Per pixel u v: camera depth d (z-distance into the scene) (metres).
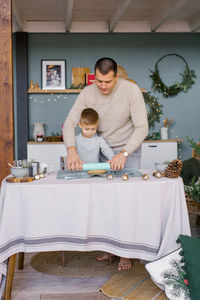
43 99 4.99
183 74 5.15
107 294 1.82
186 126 5.24
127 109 2.24
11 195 1.74
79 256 2.42
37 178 1.88
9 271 1.76
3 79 2.91
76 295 1.84
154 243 1.81
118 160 1.97
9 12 2.88
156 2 4.19
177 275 1.71
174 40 5.12
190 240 1.73
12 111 2.93
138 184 1.79
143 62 5.10
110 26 4.85
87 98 2.30
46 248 1.76
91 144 2.26
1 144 2.93
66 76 5.00
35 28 4.91
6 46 2.90
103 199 1.79
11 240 1.75
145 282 1.96
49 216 1.75
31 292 1.88
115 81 2.15
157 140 4.76
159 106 5.17
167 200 1.85
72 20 4.90
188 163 3.01
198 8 4.50
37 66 4.96
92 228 1.81
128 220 1.78
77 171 2.16
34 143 4.57
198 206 2.44
